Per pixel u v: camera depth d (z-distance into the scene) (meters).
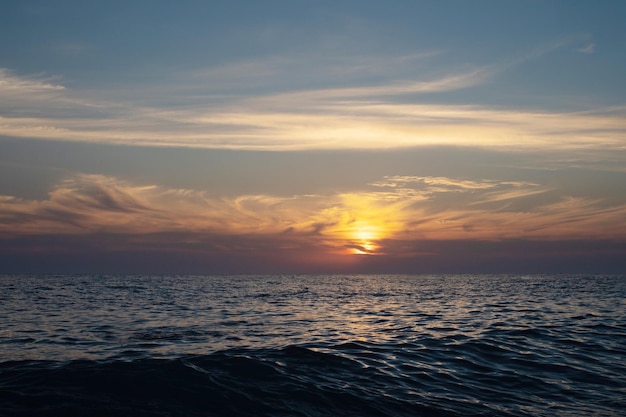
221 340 20.83
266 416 10.77
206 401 11.36
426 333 22.42
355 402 11.80
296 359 15.38
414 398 12.28
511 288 73.75
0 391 11.62
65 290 64.44
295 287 84.19
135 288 73.12
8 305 39.28
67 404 10.91
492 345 18.72
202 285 89.50
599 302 41.78
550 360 16.42
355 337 21.69
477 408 11.73
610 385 13.70
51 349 18.33
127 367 13.20
